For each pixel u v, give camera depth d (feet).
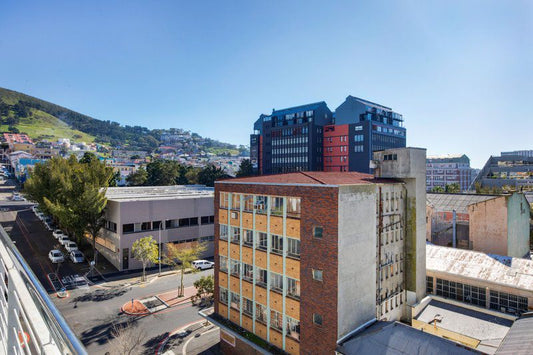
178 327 110.63
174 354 95.20
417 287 97.96
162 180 431.02
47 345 12.50
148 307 124.57
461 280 100.17
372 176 106.01
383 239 89.61
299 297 77.97
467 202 154.81
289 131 467.11
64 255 181.78
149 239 152.25
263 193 85.76
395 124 454.81
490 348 77.97
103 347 96.53
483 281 95.71
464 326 89.10
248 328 89.92
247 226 90.58
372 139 408.26
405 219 98.22
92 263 157.79
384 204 90.02
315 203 74.23
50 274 155.63
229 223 96.22
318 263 73.72
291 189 79.10
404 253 98.27
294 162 460.55
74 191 172.96
